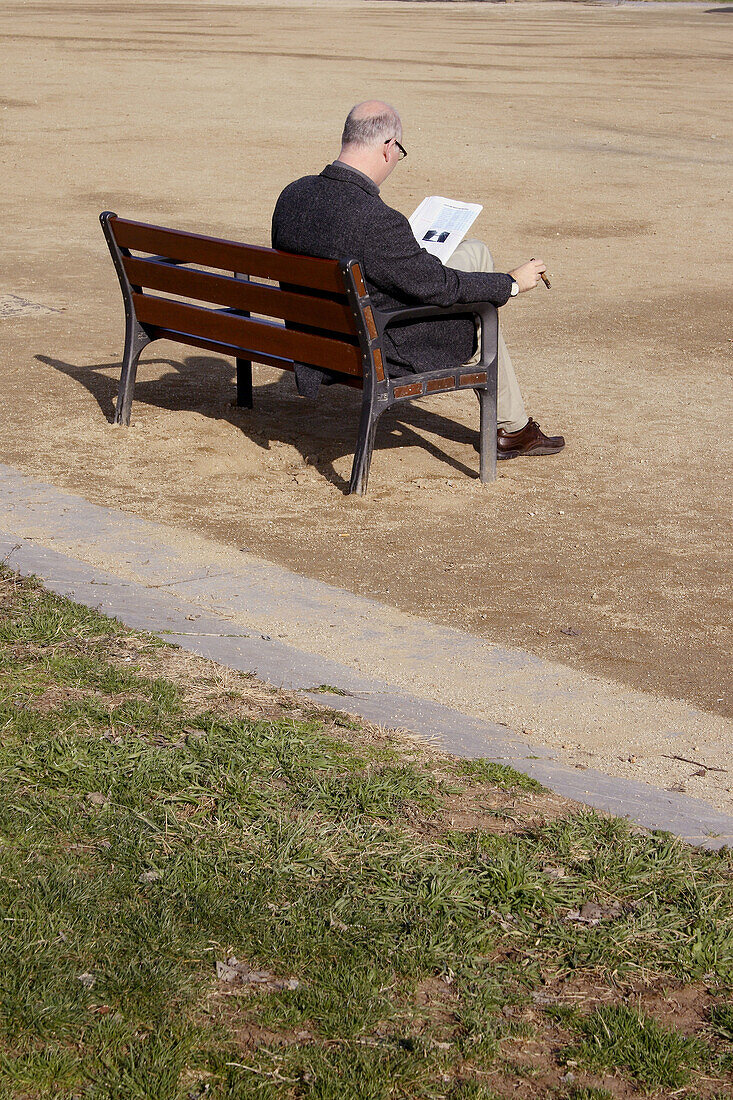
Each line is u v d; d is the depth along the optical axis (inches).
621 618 243.0
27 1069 116.6
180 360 429.7
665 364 440.1
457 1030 125.4
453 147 948.6
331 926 139.2
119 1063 118.2
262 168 856.9
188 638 216.7
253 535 278.4
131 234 333.7
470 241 331.9
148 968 130.0
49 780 164.4
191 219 673.0
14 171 827.4
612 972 135.3
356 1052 121.1
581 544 279.6
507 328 491.2
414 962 134.1
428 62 1515.7
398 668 217.2
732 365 439.5
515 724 198.4
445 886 146.3
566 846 155.9
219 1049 120.6
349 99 1188.5
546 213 732.0
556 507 302.7
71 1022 121.9
